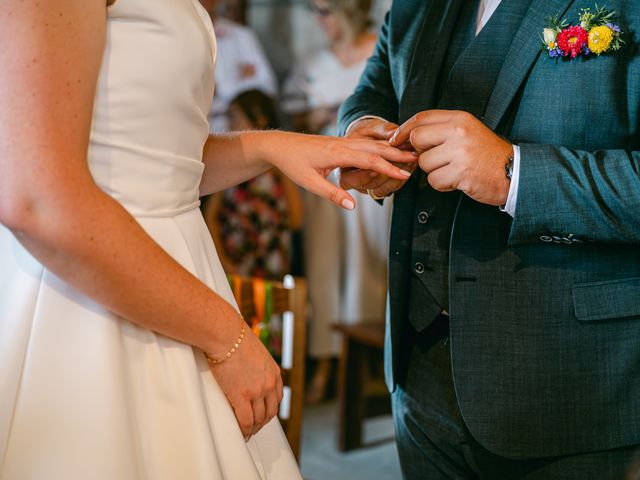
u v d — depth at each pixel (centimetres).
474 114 142
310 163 131
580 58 129
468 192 127
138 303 91
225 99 510
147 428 96
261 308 195
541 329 135
